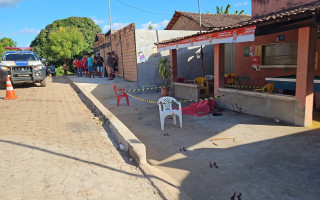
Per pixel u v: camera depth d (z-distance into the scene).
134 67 12.48
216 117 6.97
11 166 3.29
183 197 2.90
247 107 7.17
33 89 11.44
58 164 3.43
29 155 3.68
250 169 3.79
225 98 8.00
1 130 4.96
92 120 6.04
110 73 13.84
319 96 7.28
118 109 8.77
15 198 2.55
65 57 29.75
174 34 12.85
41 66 11.45
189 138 5.35
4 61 10.95
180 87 10.46
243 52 10.38
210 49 13.62
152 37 12.31
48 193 2.68
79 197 2.64
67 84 13.76
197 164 4.05
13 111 6.88
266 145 4.71
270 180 3.44
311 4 7.55
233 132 5.59
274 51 9.06
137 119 7.22
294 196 3.04
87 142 4.45
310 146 4.54
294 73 8.39
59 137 4.67
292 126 5.77
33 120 5.91
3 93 10.15
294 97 5.80
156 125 6.48
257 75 9.86
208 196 3.09
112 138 4.75
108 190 2.83
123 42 13.74
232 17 16.91
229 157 4.27
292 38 8.31
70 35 30.50
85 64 17.45
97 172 3.26
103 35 24.97
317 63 7.67
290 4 8.45
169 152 4.62
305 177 3.47
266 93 6.53
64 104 8.07
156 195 2.79
